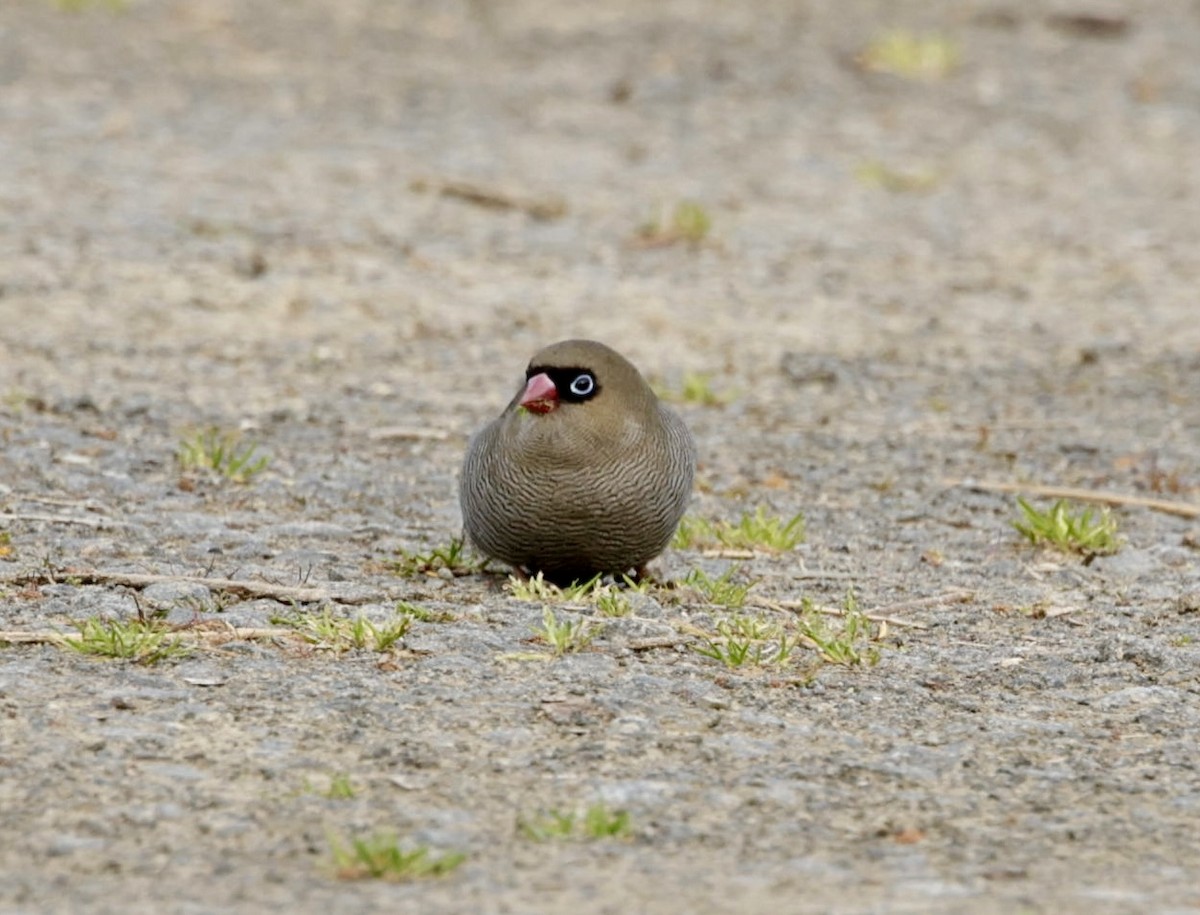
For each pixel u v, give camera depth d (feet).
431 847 26.05
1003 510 47.70
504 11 104.42
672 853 26.17
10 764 28.30
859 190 79.51
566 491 36.60
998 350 62.39
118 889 24.39
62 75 86.22
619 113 87.35
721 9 106.63
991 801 28.66
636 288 66.64
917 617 38.24
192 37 94.68
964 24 105.50
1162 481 50.24
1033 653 35.91
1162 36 104.42
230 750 29.25
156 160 75.61
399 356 59.06
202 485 46.01
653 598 38.04
